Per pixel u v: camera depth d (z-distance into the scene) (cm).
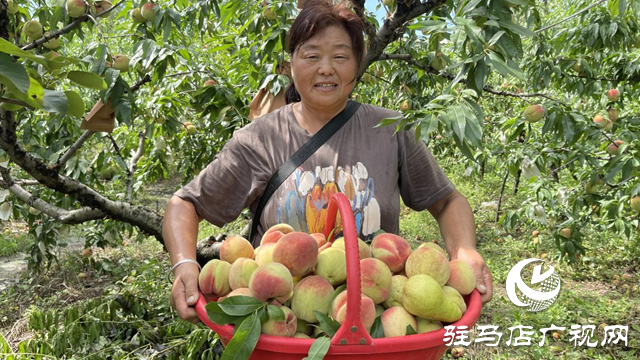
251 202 166
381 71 398
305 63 149
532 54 372
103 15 234
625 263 537
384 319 112
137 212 269
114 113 229
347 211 98
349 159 157
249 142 163
